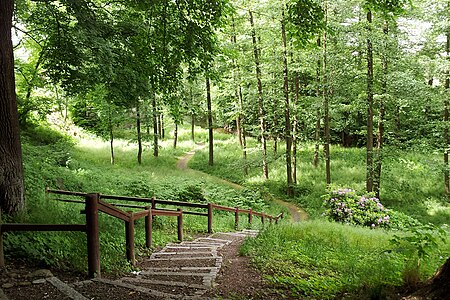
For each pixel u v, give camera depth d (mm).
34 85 15625
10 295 3490
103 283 4211
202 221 12102
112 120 22938
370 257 5816
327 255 6426
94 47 7863
